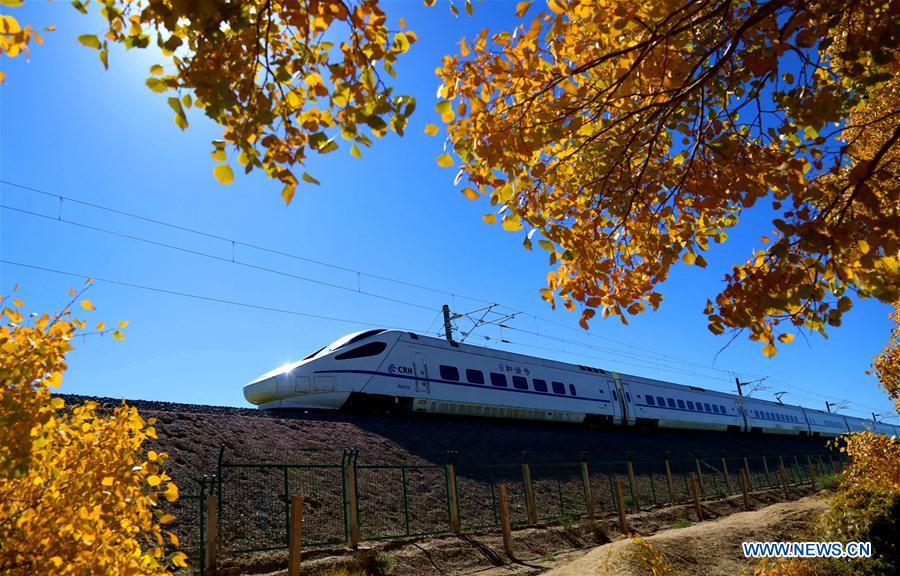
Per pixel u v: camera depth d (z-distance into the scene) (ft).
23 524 8.86
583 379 95.66
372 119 8.26
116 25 7.37
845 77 11.25
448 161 11.89
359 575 31.76
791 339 10.23
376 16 8.25
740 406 133.59
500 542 41.63
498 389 80.33
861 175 9.04
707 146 11.93
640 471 76.18
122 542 9.92
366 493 45.62
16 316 9.77
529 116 11.88
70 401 45.44
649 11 10.77
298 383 65.62
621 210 13.26
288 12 8.23
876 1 9.18
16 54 7.47
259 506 38.19
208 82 7.54
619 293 13.19
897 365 31.01
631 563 29.81
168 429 45.21
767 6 9.65
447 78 11.69
